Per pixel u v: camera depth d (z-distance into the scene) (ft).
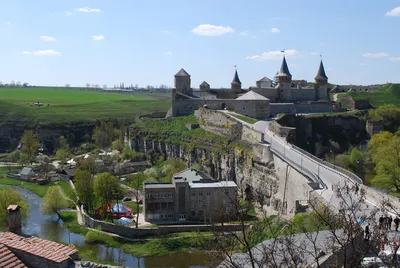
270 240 130.00
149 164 599.16
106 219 356.38
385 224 133.90
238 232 224.94
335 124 634.84
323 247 118.01
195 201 359.05
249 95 609.42
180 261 281.33
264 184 369.71
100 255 293.23
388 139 482.69
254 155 402.52
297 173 298.56
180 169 485.97
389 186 318.45
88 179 395.96
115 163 596.29
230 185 359.87
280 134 434.30
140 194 443.32
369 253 115.03
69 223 357.61
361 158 456.86
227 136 497.05
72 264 113.19
